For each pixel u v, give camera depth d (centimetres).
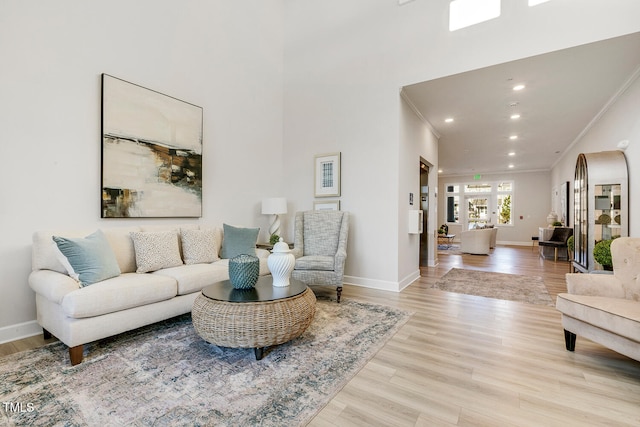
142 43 334
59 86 272
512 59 336
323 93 482
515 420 151
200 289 288
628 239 240
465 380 188
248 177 467
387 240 417
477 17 357
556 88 407
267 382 184
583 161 441
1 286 243
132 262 293
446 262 667
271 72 509
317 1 492
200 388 178
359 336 253
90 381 185
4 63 243
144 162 331
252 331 202
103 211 298
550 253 722
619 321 187
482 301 359
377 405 163
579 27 305
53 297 210
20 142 251
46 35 264
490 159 909
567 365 207
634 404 165
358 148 443
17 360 211
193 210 383
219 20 423
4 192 244
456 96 437
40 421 149
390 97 416
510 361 212
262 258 370
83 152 288
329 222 426
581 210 458
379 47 426
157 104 344
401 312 316
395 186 411
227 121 434
